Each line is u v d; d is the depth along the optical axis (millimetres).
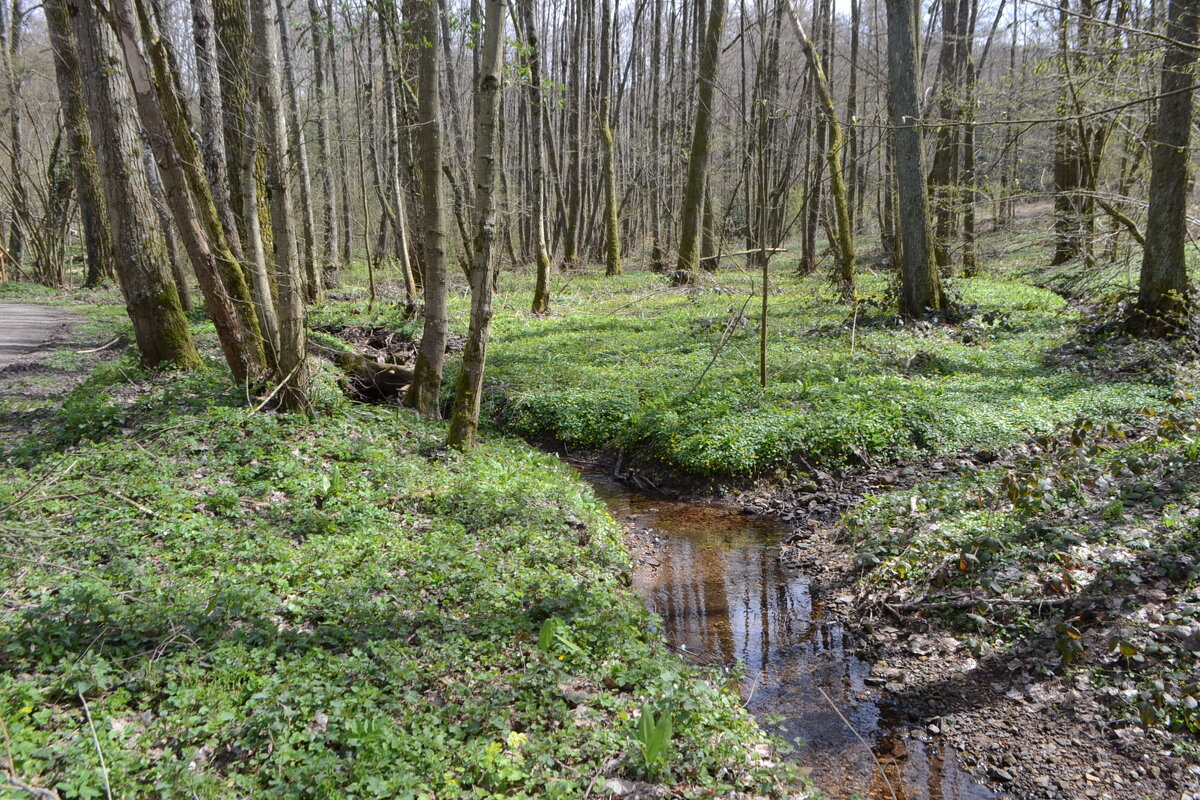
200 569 6188
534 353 16938
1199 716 5059
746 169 18125
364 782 3955
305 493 8070
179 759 4020
